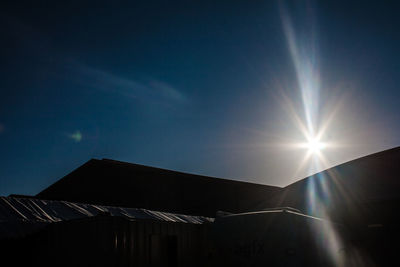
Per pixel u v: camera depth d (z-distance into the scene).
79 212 9.82
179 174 21.08
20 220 8.12
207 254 7.71
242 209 21.97
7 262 8.39
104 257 7.78
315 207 12.73
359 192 11.91
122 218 8.21
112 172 19.09
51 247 8.45
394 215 10.88
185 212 20.39
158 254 9.09
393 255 9.80
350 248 8.46
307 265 6.63
